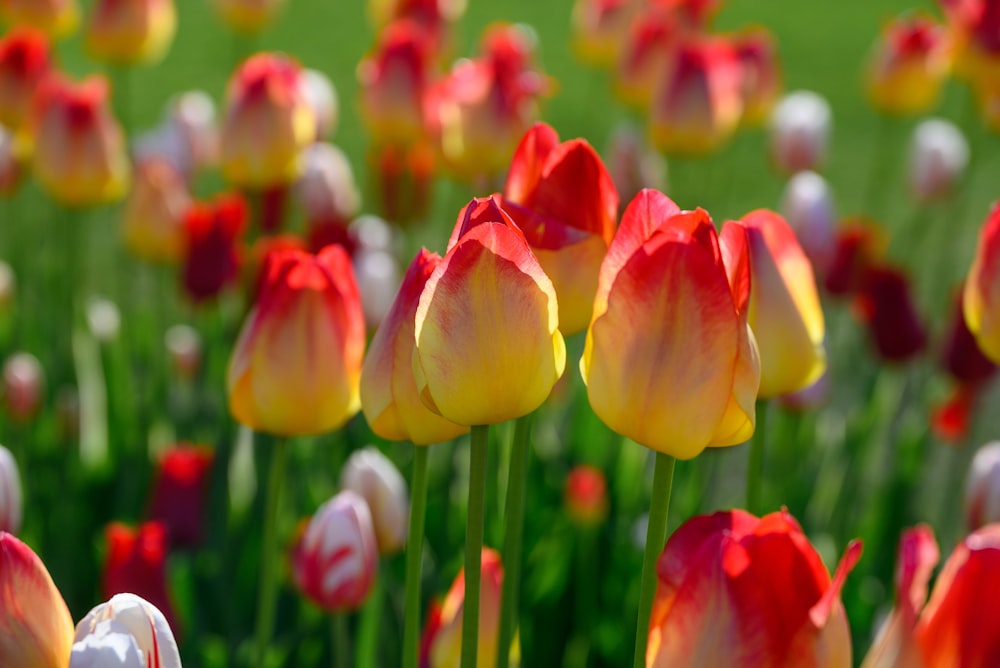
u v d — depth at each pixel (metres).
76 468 2.09
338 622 1.49
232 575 1.88
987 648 1.18
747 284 1.22
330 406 1.39
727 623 1.17
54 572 1.98
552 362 1.24
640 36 2.55
